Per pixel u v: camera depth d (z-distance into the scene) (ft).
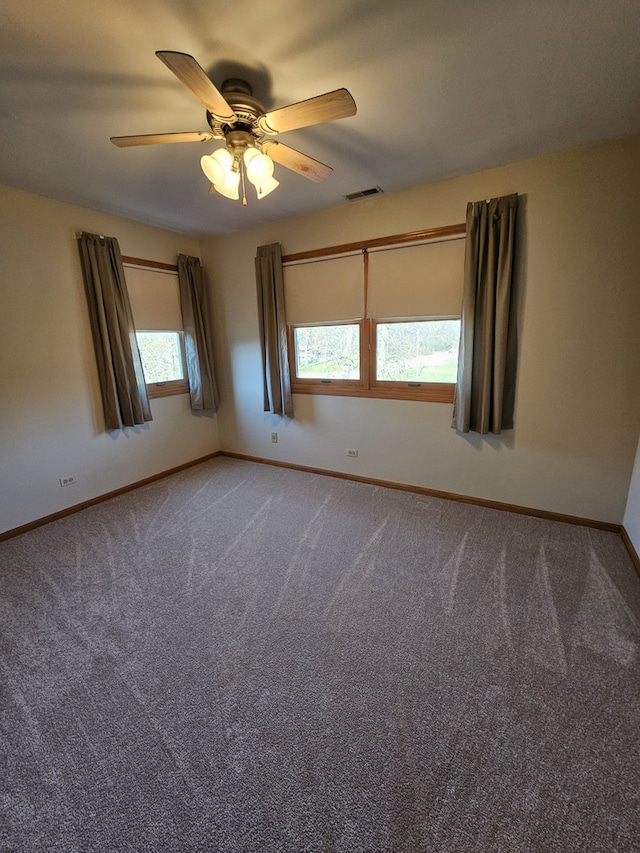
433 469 10.66
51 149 6.90
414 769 4.03
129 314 10.91
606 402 8.22
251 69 5.11
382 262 10.09
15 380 9.05
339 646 5.68
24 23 4.17
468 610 6.34
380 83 5.44
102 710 4.76
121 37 4.46
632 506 7.91
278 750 4.25
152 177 8.13
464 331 8.96
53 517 9.93
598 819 3.58
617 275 7.67
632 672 5.11
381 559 7.84
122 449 11.51
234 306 13.20
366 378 11.14
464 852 3.37
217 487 11.86
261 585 7.13
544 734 4.35
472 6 4.15
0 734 4.50
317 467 12.82
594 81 5.45
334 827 3.57
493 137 7.02
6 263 8.68
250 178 5.49
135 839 3.52
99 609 6.57
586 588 6.79
